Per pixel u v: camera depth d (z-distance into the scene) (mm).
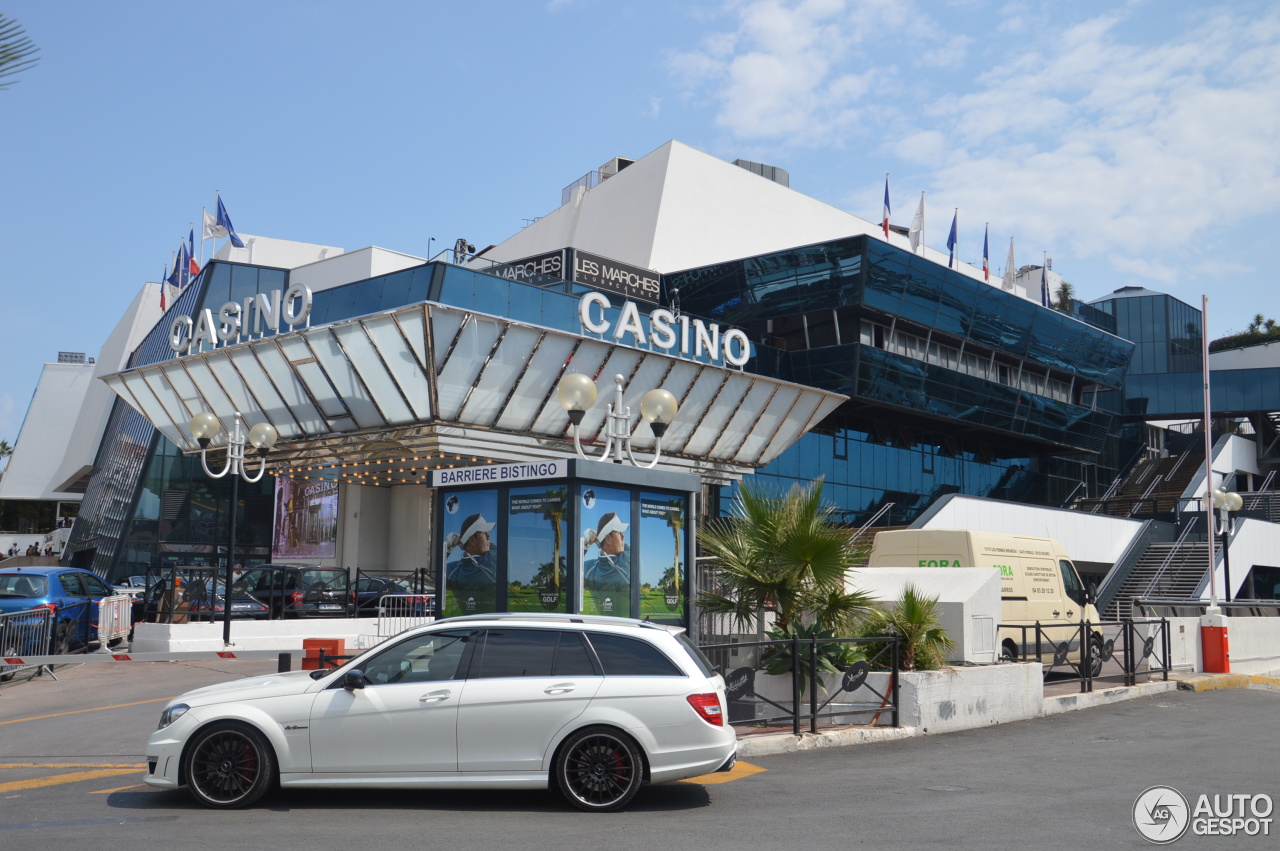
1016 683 13758
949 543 18438
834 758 10336
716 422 33281
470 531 12086
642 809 7797
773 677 11812
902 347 42938
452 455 27938
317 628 22266
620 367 29938
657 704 7738
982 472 52062
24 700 14891
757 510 12430
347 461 31234
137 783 8781
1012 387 48969
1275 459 64062
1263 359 73188
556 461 11438
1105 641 19250
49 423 80312
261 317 31938
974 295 44000
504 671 7875
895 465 46531
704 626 14320
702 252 46094
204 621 21609
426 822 7238
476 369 27016
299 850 6301
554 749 7715
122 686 16188
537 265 40000
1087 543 44531
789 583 12133
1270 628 24078
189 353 31188
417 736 7719
